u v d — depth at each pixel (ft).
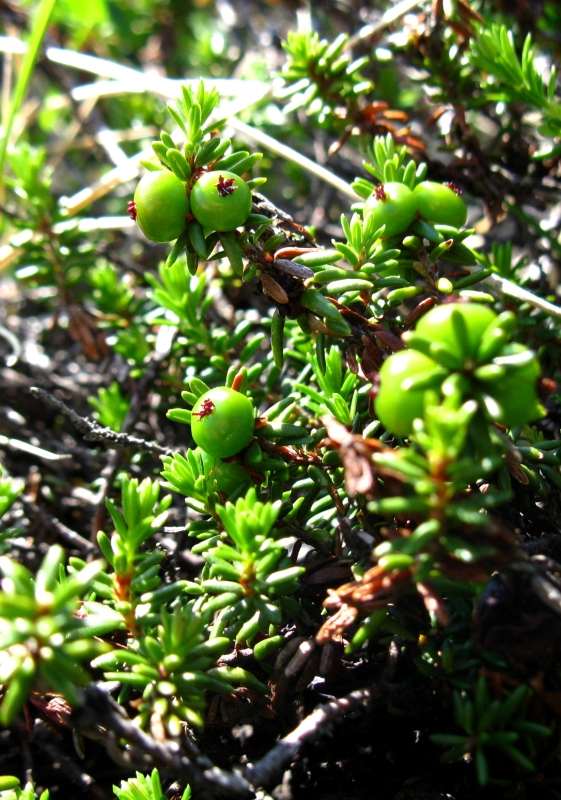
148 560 0.34
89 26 0.79
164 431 0.51
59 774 0.41
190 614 0.32
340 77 0.48
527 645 0.32
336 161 0.62
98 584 0.33
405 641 0.35
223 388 0.35
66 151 0.79
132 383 0.50
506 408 0.29
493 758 0.34
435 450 0.28
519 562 0.31
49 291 0.63
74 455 0.50
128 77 0.56
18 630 0.28
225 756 0.36
